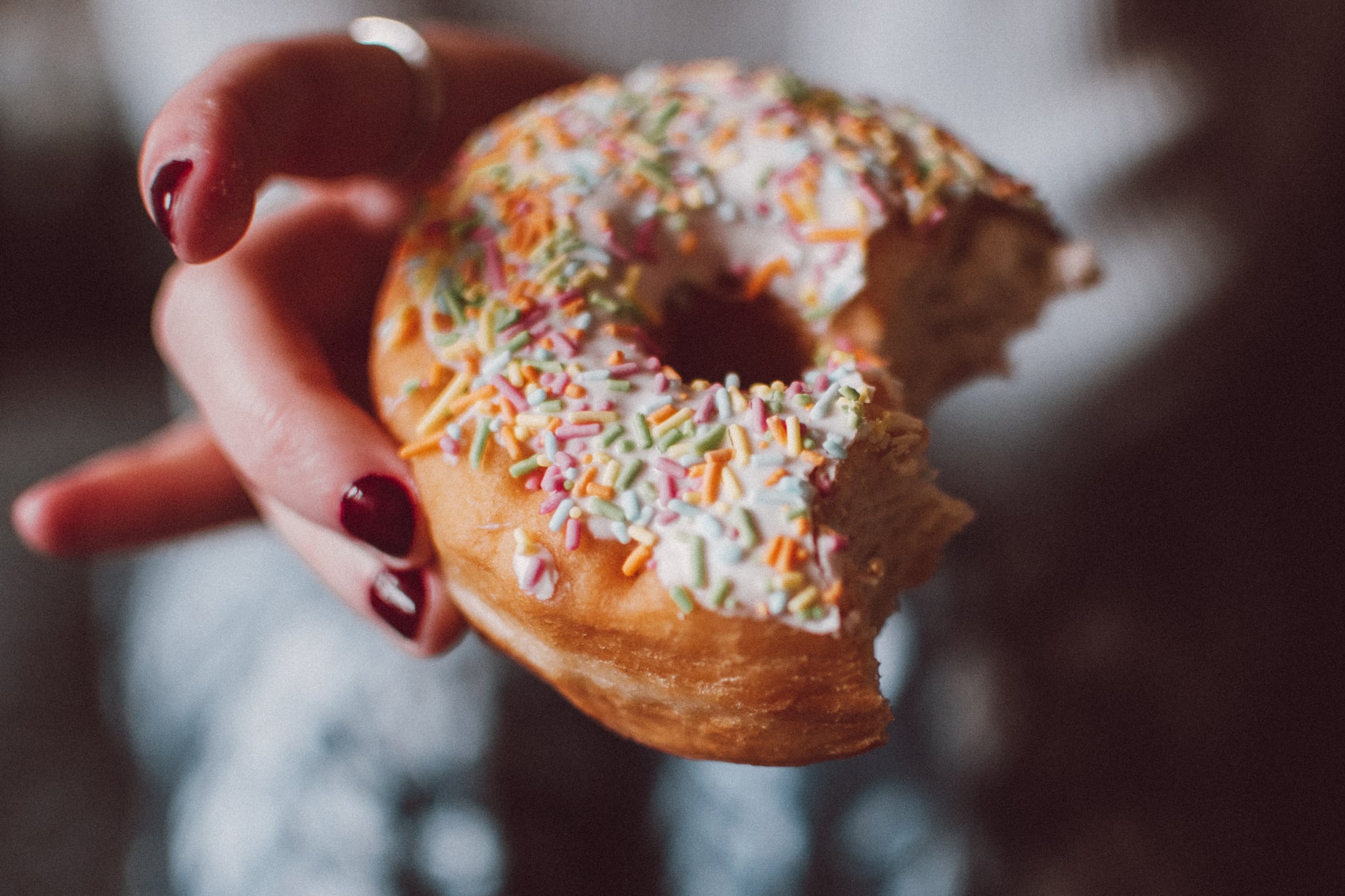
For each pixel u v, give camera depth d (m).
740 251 0.22
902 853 0.31
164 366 0.60
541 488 0.20
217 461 0.28
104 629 0.46
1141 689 0.36
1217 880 0.34
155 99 0.40
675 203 0.22
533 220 0.22
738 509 0.19
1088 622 0.37
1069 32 0.37
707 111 0.23
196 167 0.19
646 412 0.20
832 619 0.19
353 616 0.31
